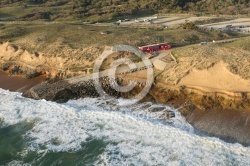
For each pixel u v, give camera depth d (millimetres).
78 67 53500
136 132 37250
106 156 34094
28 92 49688
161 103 42906
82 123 40281
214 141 34094
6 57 62688
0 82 55219
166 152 33562
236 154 32250
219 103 40906
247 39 55125
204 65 45562
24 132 40031
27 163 34375
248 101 39906
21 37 69375
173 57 51094
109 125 39219
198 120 38594
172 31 66688
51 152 35688
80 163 33625
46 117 42625
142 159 33031
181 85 44250
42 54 59000
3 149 36875
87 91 47250
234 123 37375
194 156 32500
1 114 44344
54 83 50844
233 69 43594
